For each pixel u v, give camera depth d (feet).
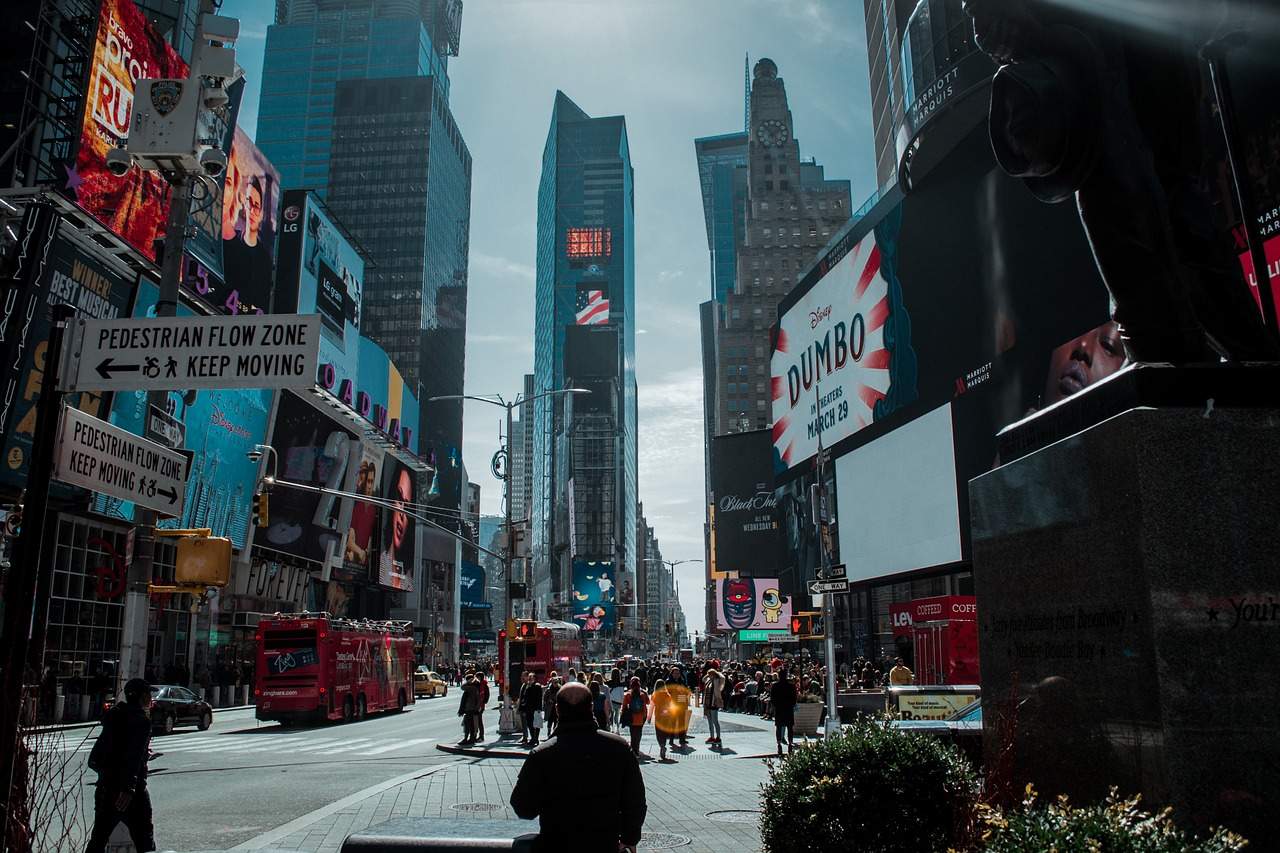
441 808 44.80
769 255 498.69
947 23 139.85
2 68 154.71
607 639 468.75
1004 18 19.21
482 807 45.11
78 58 144.97
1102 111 18.61
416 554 344.69
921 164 150.41
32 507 19.36
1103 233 18.67
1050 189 19.35
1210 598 15.99
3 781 17.19
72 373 21.47
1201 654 15.75
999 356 129.59
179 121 42.91
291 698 112.37
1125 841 12.43
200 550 52.54
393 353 564.30
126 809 26.81
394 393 300.20
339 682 117.70
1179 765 15.21
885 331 165.48
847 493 181.06
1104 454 17.51
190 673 168.86
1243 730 15.42
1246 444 16.69
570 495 624.59
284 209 227.61
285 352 21.83
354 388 260.42
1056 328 116.98
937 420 146.00
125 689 27.84
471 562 508.12
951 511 141.38
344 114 614.75
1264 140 75.82
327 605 246.88
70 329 21.83
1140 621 16.15
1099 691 17.12
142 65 156.25
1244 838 14.02
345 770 64.59
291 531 206.28
